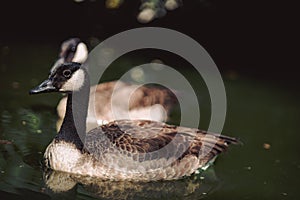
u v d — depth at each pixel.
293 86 18.06
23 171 10.35
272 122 14.49
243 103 15.80
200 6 20.66
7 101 13.87
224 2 21.05
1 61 17.06
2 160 10.67
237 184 10.77
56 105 13.95
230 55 20.30
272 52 20.92
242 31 21.25
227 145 11.52
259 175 11.23
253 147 12.75
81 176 10.50
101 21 20.89
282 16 21.33
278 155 12.39
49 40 19.88
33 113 13.28
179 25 20.83
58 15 21.44
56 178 10.35
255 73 19.08
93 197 9.77
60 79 10.83
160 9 17.84
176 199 10.03
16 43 19.14
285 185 10.88
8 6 21.77
